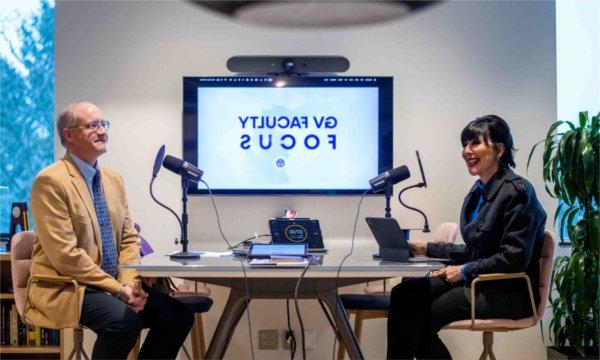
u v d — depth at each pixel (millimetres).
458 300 2732
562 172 3666
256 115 4059
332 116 4059
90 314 2623
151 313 2814
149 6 4113
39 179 2729
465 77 4121
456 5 4133
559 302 3781
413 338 2734
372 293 3807
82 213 2791
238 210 4078
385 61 4117
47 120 4492
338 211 4078
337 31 4129
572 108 4316
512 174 2840
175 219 4062
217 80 4043
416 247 3148
